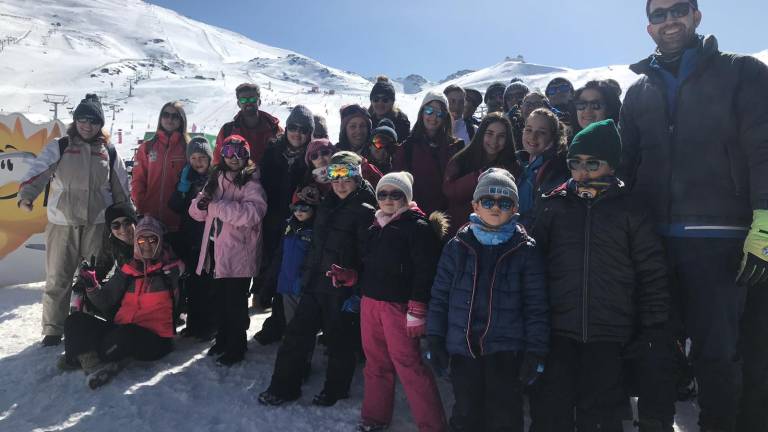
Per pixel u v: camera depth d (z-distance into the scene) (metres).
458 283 2.43
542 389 2.37
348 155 3.03
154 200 4.38
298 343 3.03
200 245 3.94
